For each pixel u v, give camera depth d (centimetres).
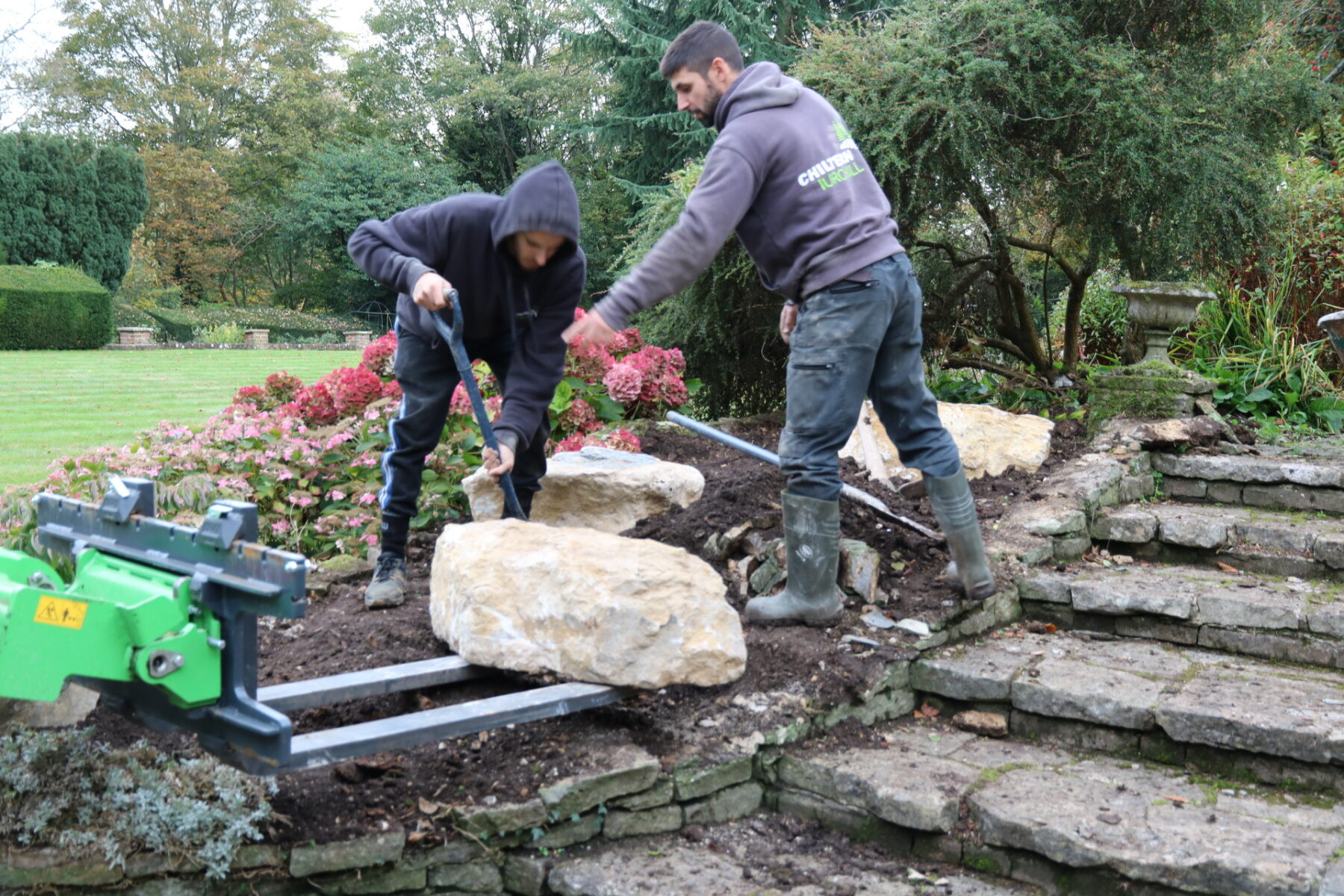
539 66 3509
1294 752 223
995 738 257
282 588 164
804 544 273
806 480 270
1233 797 221
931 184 466
